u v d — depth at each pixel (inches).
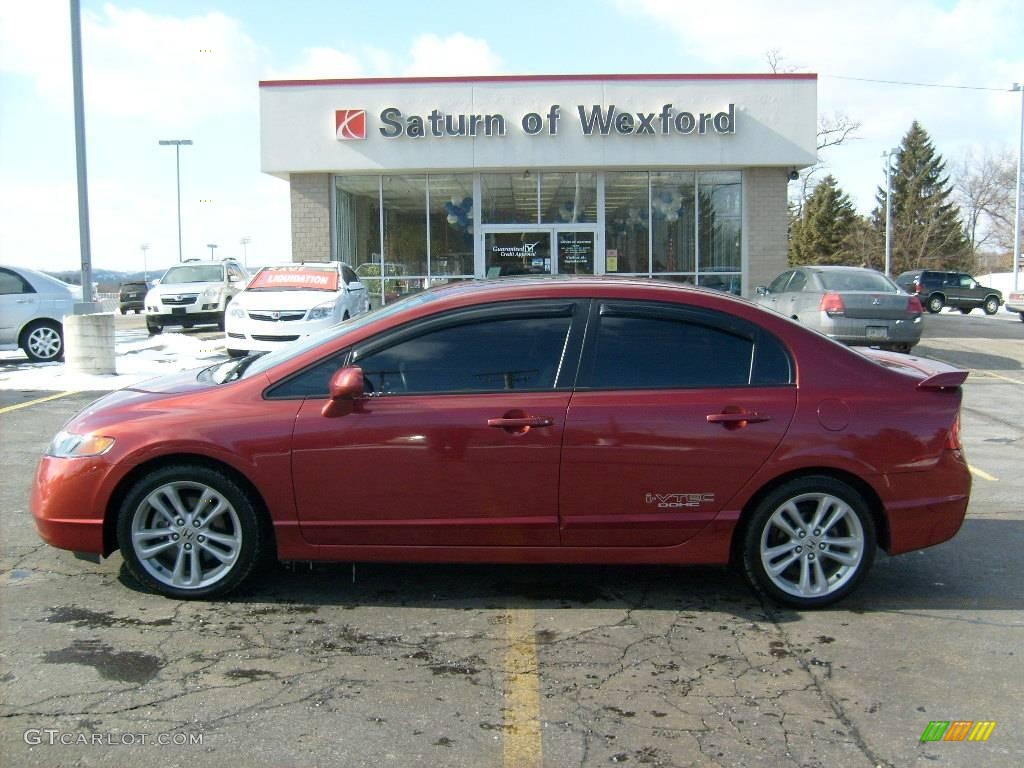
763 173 751.7
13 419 387.2
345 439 178.9
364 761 129.4
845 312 524.4
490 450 179.0
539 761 130.0
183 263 922.7
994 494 285.6
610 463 179.8
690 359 185.8
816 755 132.6
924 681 156.8
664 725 140.6
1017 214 1711.4
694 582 204.1
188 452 179.3
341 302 577.0
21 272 595.8
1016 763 131.3
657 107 724.7
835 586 186.9
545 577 205.8
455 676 156.1
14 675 153.9
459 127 724.7
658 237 768.3
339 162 732.7
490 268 772.0
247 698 147.2
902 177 2896.2
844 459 181.9
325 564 210.8
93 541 183.0
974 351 669.3
